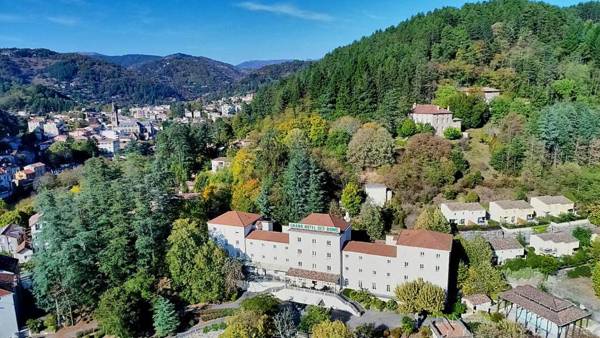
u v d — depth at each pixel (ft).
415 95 436.35
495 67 476.13
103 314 221.66
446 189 313.32
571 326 203.62
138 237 252.21
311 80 453.99
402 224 292.20
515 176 330.34
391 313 224.94
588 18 619.67
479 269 233.14
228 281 249.75
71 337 230.07
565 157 336.90
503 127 372.58
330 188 323.37
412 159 328.49
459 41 502.38
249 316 207.00
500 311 221.25
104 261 243.60
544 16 523.70
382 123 386.11
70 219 250.37
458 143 372.38
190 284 248.32
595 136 329.93
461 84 470.39
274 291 248.73
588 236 266.98
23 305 257.96
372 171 336.70
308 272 254.68
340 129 372.38
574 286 237.66
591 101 391.65
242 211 316.40
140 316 227.20
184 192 390.63
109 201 264.11
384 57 495.41
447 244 227.40
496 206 294.05
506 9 567.59
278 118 440.45
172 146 434.71
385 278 239.91
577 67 430.61
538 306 203.41
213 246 260.01
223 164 403.95
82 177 414.21
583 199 296.92
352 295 238.48
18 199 500.33
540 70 439.63
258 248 274.16
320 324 189.88
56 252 232.53
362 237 280.92
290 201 306.14
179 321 226.38
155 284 250.57
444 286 226.17
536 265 244.63
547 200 296.71
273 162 334.85
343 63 496.23
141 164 413.59
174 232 255.09
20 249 326.44
